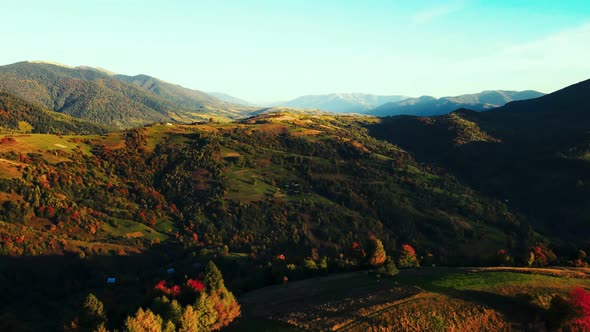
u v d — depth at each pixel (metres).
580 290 47.19
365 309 53.09
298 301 61.78
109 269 137.00
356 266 88.19
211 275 60.91
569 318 44.34
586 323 43.59
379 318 50.09
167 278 123.38
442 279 60.47
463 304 51.03
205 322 52.22
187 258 149.38
